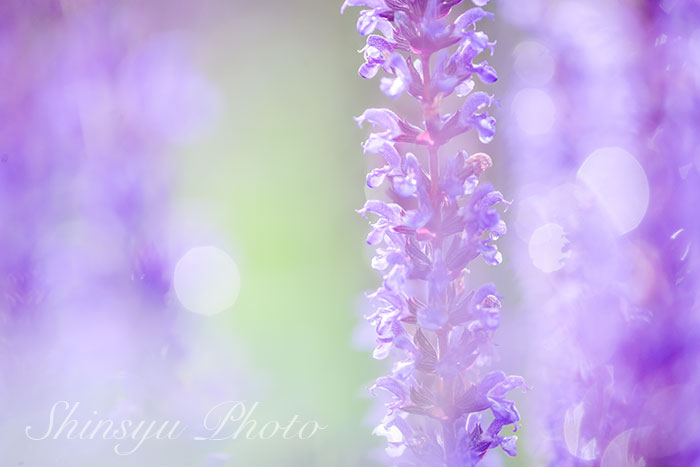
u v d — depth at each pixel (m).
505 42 0.44
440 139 0.37
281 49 1.22
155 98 0.45
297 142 1.10
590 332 0.39
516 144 0.42
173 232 0.45
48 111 0.43
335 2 1.15
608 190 0.40
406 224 0.37
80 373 0.42
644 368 0.39
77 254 0.43
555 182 0.41
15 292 0.42
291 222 0.91
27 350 0.41
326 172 0.98
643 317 0.39
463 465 0.37
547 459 0.40
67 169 0.43
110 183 0.44
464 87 0.37
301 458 0.44
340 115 0.79
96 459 0.41
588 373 0.39
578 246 0.40
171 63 0.45
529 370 0.41
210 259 0.46
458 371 0.37
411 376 0.37
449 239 0.38
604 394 0.39
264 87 1.20
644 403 0.39
